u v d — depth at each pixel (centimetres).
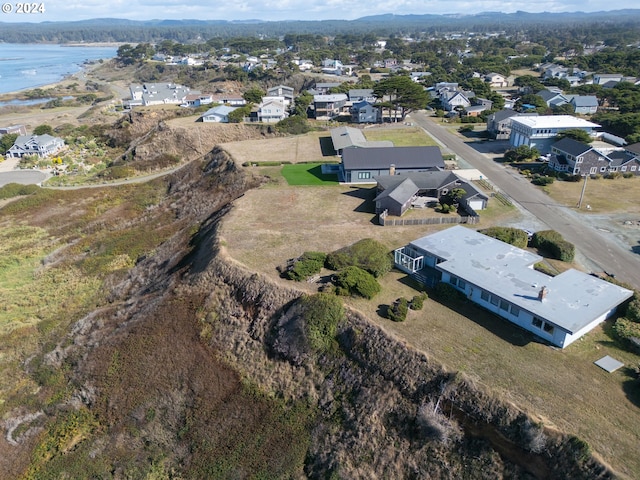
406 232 4416
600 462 2053
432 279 3469
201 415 2925
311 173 6284
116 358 3316
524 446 2209
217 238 4256
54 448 2928
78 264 5106
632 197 5291
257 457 2675
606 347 2817
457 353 2722
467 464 2292
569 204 5128
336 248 4091
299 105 11106
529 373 2572
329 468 2536
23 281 4938
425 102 9425
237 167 6531
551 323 2717
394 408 2588
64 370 3472
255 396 2961
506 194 5447
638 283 3581
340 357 2920
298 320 3092
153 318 3559
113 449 2850
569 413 2306
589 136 6894
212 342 3328
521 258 3494
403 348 2748
